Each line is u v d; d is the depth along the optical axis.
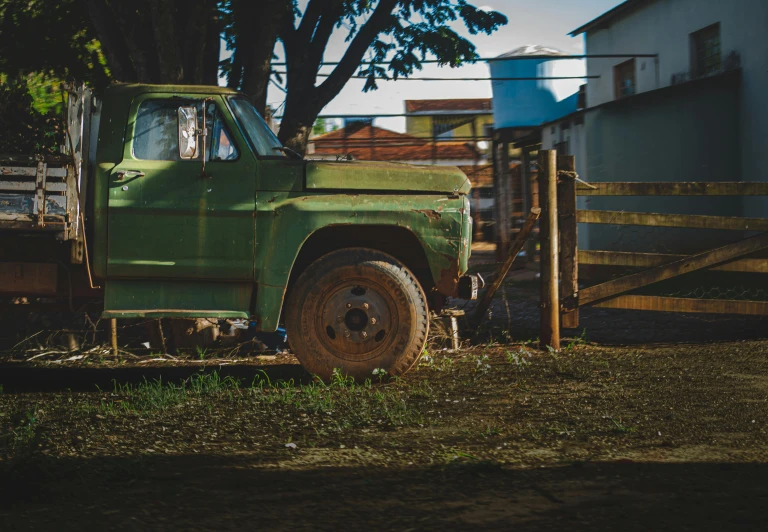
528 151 19.80
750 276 11.36
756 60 13.55
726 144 13.94
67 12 10.68
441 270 6.13
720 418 4.75
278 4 9.59
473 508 3.20
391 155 31.62
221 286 6.10
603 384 5.85
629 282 7.84
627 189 7.83
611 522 3.03
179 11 9.49
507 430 4.52
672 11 16.23
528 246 17.59
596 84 19.77
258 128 6.45
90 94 6.35
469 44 11.73
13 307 7.11
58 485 3.52
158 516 3.12
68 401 5.52
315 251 6.52
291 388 5.90
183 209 5.99
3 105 6.74
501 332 8.99
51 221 6.11
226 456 4.02
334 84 11.02
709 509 3.16
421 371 6.56
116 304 6.04
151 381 6.40
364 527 3.00
